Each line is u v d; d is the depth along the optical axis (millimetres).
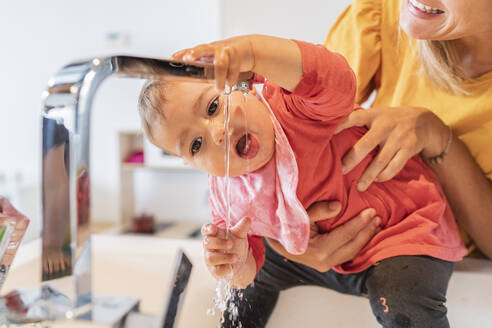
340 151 780
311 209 764
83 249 358
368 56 1035
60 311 359
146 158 2910
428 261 737
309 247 785
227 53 501
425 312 674
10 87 3236
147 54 3035
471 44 827
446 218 843
